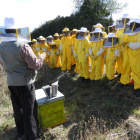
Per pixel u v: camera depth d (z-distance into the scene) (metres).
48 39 7.86
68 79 5.70
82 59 4.84
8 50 1.98
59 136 2.57
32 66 2.06
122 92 3.94
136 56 3.48
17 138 2.65
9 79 2.13
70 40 6.38
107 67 4.38
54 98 2.68
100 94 4.06
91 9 15.15
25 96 2.16
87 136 2.38
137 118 2.82
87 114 3.20
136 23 3.21
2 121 3.17
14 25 1.98
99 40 4.17
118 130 2.58
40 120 2.75
